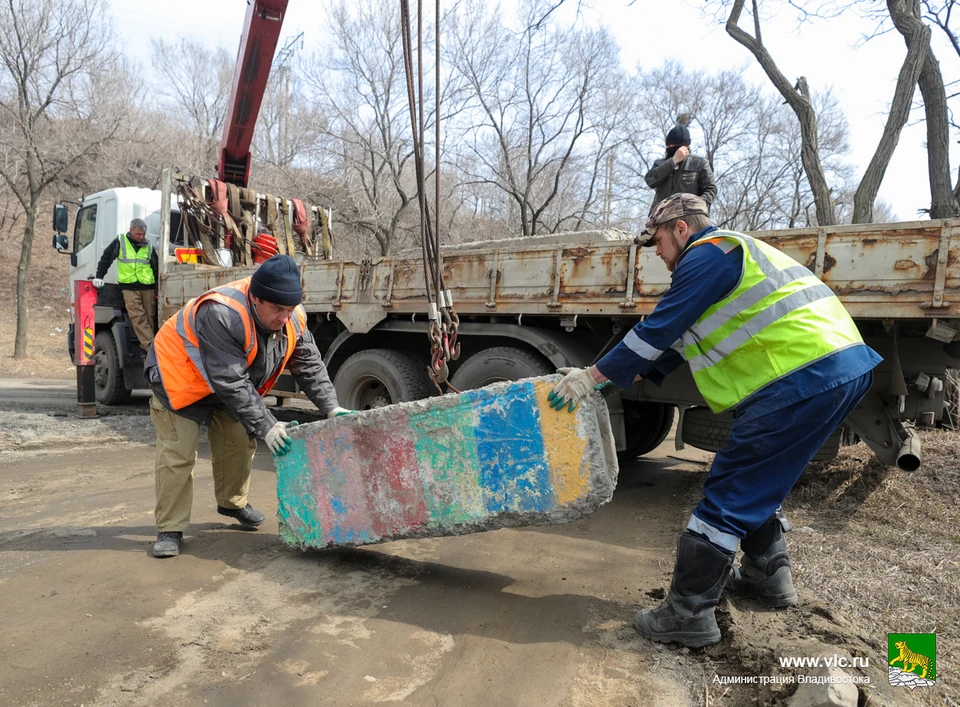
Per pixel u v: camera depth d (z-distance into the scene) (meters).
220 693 2.13
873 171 6.68
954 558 3.17
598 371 2.53
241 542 3.52
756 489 2.38
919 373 3.85
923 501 3.99
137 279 7.66
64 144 15.51
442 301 3.25
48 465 5.33
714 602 2.45
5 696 2.09
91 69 15.93
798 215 23.23
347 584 3.02
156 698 2.10
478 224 21.16
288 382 6.57
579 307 4.24
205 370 3.04
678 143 4.93
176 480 3.26
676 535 3.82
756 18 7.57
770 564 2.64
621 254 4.06
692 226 2.61
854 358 2.36
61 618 2.60
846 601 2.71
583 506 2.63
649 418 5.77
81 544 3.42
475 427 2.78
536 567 3.29
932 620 2.55
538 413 2.66
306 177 19.12
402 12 3.05
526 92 17.72
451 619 2.68
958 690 2.09
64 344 16.72
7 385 11.20
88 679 2.19
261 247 7.56
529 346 4.88
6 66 14.51
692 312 2.37
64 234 8.80
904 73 6.48
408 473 2.94
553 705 2.11
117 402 8.66
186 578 3.02
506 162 18.06
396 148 18.45
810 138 7.43
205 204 7.22
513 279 4.59
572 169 19.64
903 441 3.75
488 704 2.11
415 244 19.88
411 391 5.45
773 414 2.32
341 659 2.36
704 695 2.16
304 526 3.22
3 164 16.00
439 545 3.59
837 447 4.20
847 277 3.30
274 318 3.08
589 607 2.81
